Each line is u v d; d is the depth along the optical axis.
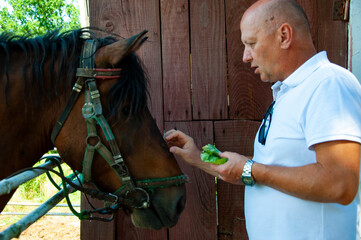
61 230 4.11
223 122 1.79
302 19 1.01
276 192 1.02
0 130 1.14
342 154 0.84
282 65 1.03
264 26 1.00
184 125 1.81
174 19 1.79
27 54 1.18
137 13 1.80
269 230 1.03
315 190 0.86
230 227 1.84
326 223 0.96
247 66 1.77
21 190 5.46
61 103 1.17
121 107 1.13
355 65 1.68
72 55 1.17
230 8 1.76
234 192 1.83
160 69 1.81
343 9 1.69
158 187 1.23
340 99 0.88
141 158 1.20
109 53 1.11
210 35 1.78
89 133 1.13
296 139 0.96
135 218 1.28
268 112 1.14
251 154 1.78
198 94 1.80
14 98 1.15
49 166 1.30
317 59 1.00
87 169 1.18
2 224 4.36
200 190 1.84
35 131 1.20
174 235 1.87
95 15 1.81
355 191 0.84
